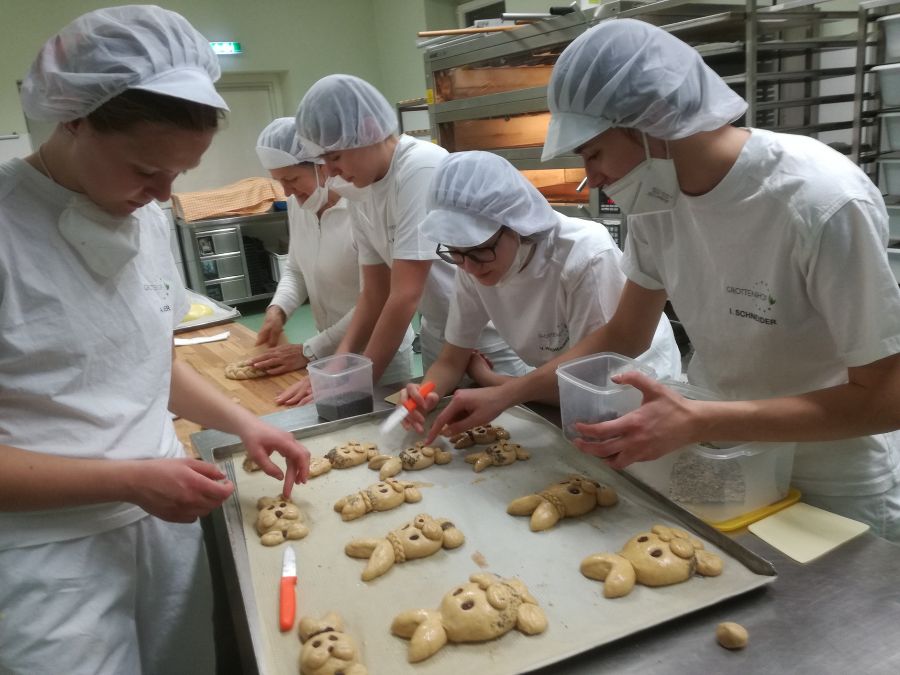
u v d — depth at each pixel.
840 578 0.76
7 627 0.82
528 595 0.77
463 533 0.92
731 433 0.84
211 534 1.30
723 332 1.05
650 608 0.74
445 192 1.20
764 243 0.92
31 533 0.83
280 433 1.09
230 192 4.99
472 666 0.69
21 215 0.80
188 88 0.73
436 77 3.00
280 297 2.28
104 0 4.75
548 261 1.32
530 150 2.64
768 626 0.70
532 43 2.43
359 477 1.11
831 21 2.49
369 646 0.73
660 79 0.84
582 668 0.67
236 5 5.29
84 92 0.71
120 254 0.86
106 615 0.90
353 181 1.58
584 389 0.99
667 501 0.93
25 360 0.80
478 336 1.51
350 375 1.34
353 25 5.84
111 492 0.82
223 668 1.35
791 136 0.90
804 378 0.99
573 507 0.94
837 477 1.04
